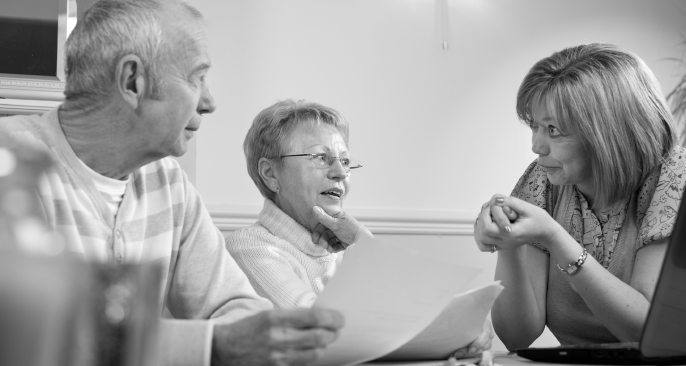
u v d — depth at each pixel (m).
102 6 1.04
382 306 0.84
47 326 0.41
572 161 1.42
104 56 1.02
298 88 2.50
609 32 2.86
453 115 2.65
